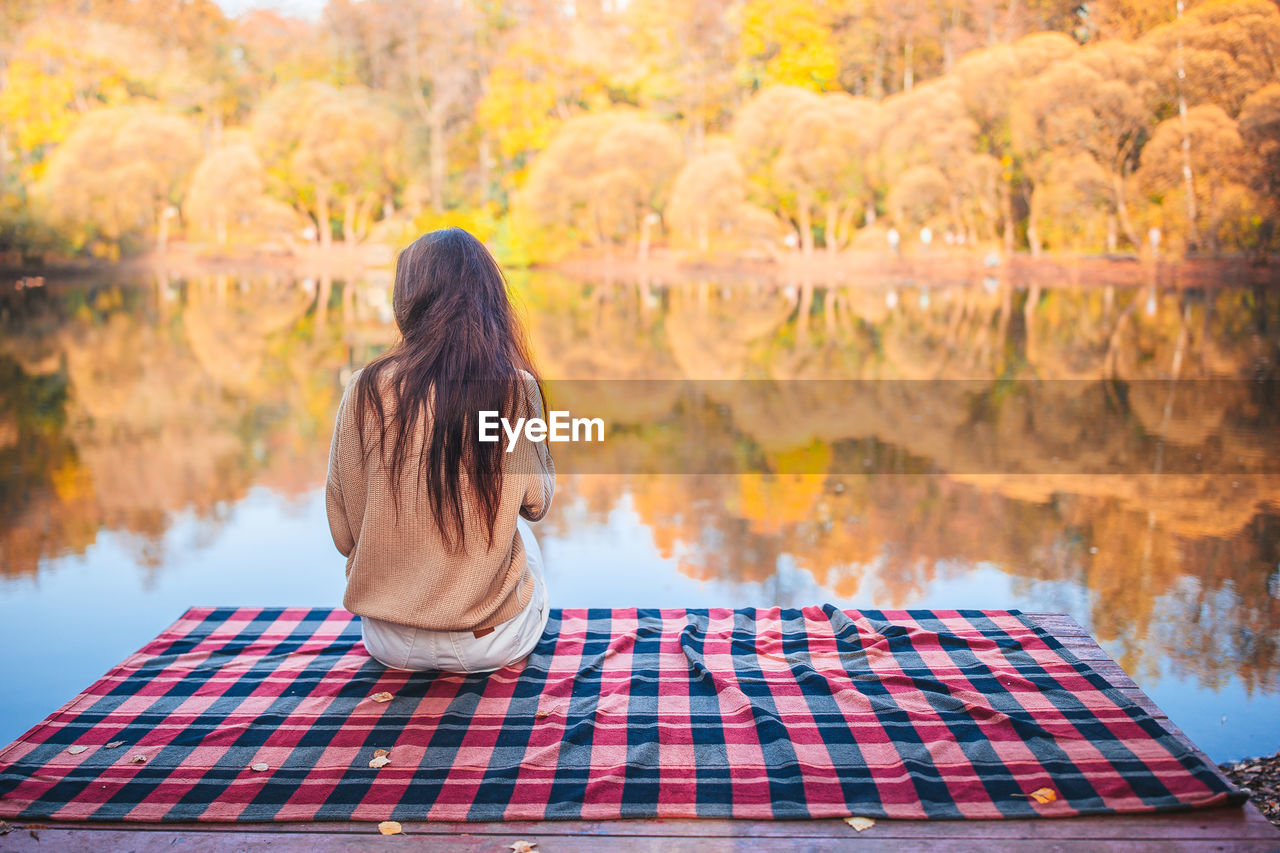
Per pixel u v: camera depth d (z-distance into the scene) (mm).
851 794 1417
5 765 1506
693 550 3109
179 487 3914
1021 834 1319
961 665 1874
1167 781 1437
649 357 7852
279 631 2068
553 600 2619
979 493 3863
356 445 1649
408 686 1771
